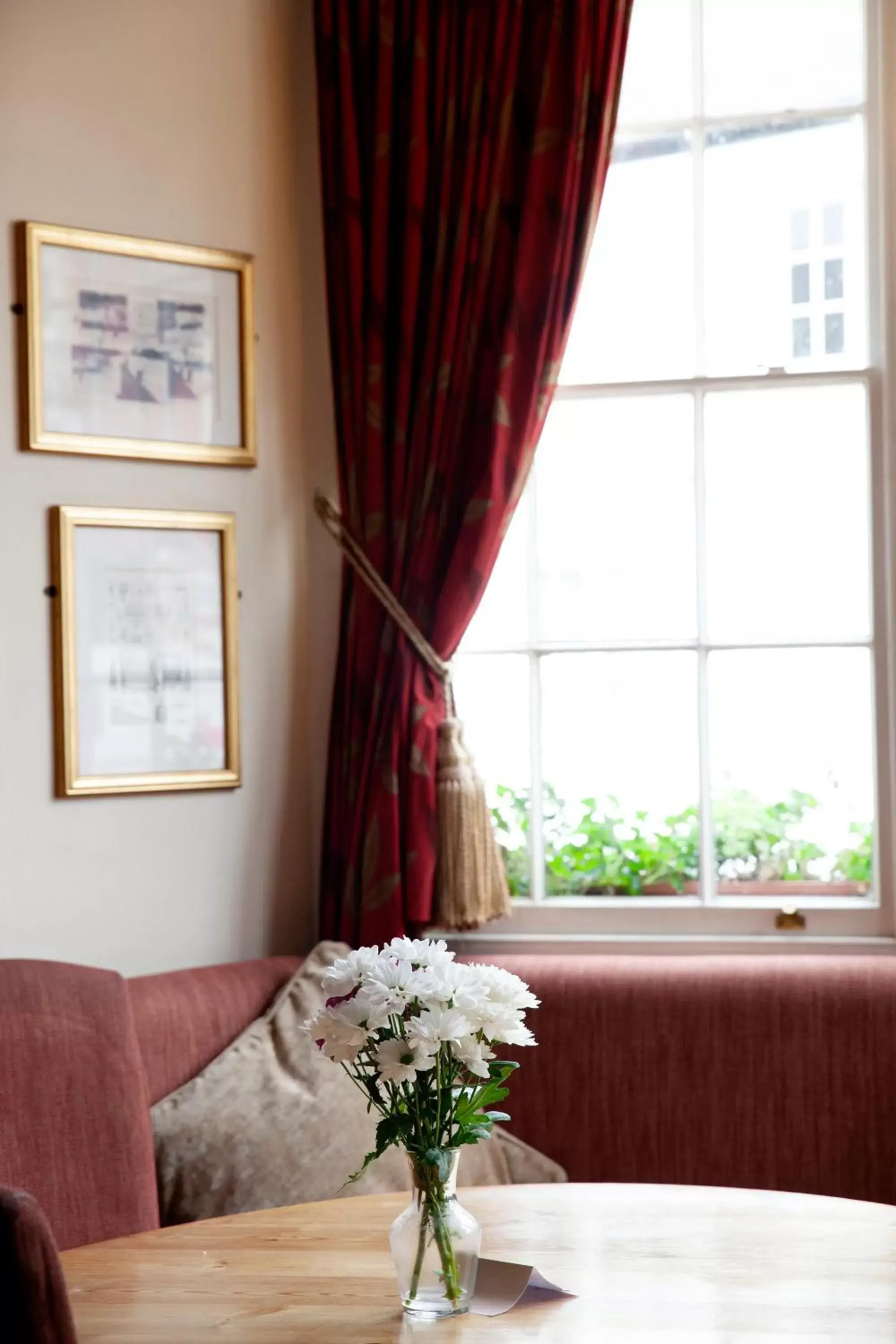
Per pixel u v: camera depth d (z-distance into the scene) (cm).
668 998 300
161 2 316
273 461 334
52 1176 256
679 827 336
